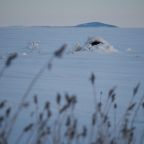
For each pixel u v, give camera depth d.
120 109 31.67
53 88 46.69
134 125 25.72
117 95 41.09
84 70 70.12
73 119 11.09
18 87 47.38
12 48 149.62
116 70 71.38
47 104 10.75
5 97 39.03
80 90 45.34
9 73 63.47
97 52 120.12
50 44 183.62
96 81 54.69
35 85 49.28
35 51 128.50
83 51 122.56
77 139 11.20
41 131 11.23
